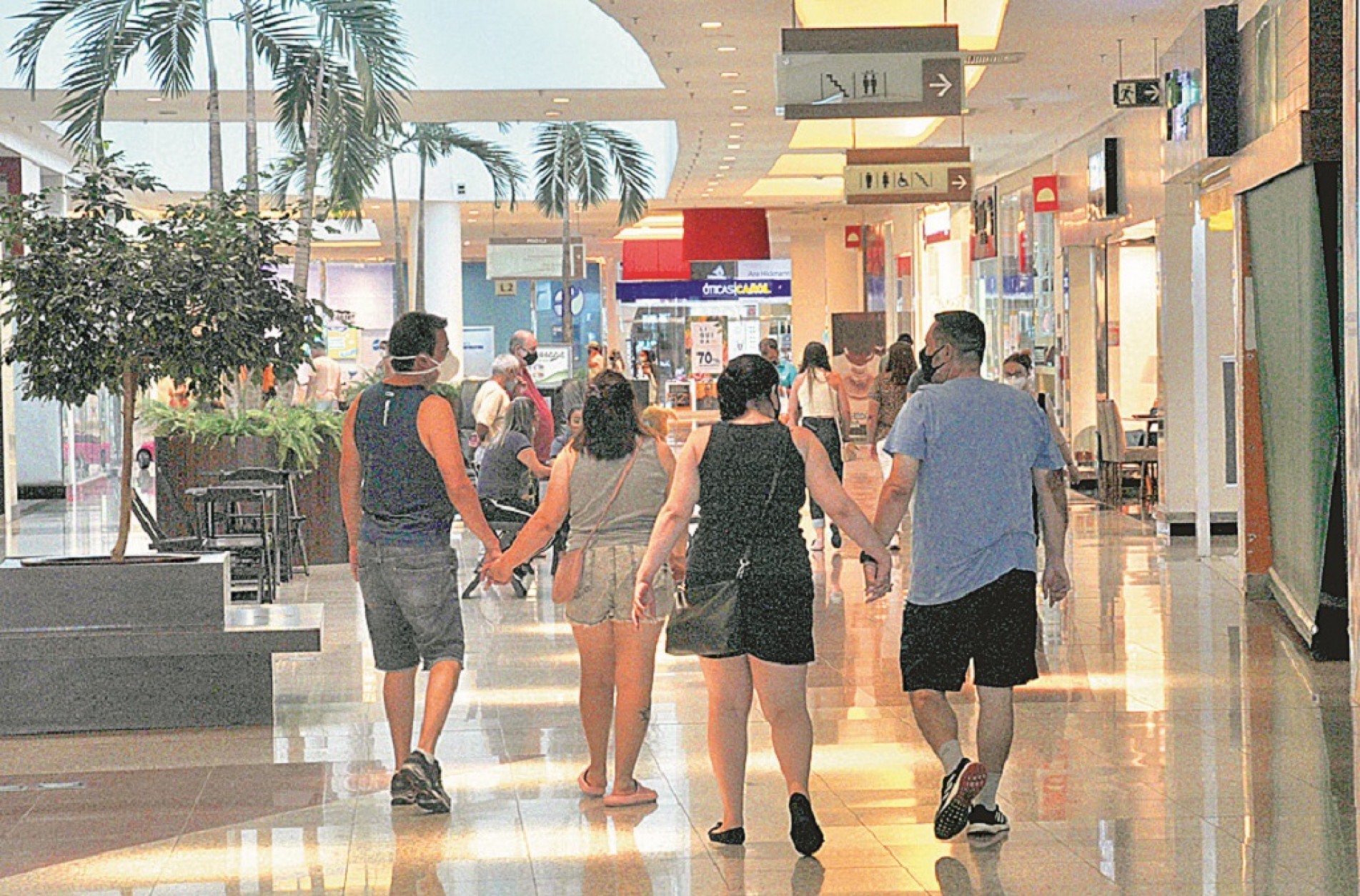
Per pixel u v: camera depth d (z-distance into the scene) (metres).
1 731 9.62
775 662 6.85
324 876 6.72
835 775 8.30
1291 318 12.47
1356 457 10.04
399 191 41.44
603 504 7.77
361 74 22.41
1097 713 9.70
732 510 6.88
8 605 9.59
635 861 6.85
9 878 6.76
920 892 6.37
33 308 9.78
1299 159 11.51
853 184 21.23
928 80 15.27
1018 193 31.38
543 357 42.72
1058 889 6.37
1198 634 12.59
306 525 18.61
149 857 7.04
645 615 7.00
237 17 22.22
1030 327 30.19
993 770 7.13
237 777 8.47
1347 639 11.43
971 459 7.02
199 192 37.81
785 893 6.38
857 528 7.04
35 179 28.25
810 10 19.78
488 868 6.79
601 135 38.78
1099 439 25.06
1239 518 14.73
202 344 10.10
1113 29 18.30
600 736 7.91
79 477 32.19
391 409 7.86
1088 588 15.34
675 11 18.48
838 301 48.34
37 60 23.08
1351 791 7.81
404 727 8.01
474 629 13.50
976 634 7.04
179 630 9.62
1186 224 19.91
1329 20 11.42
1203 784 7.99
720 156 31.70
